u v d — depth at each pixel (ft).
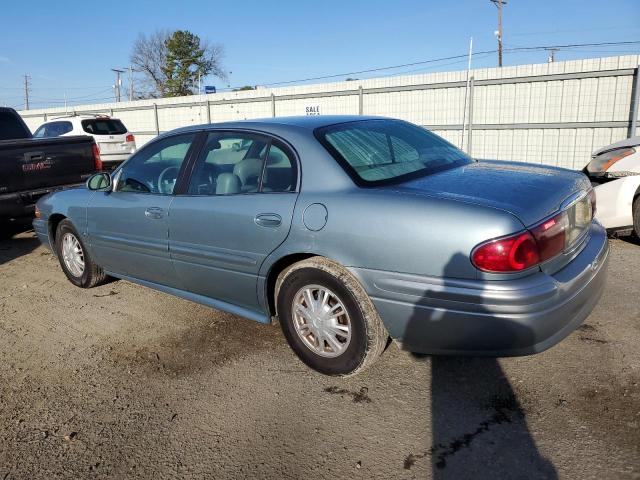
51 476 8.20
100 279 16.60
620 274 16.08
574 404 9.31
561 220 9.18
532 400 9.51
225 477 8.00
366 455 8.31
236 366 11.37
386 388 10.19
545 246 8.66
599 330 12.07
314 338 10.65
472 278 8.45
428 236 8.73
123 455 8.63
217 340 12.67
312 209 10.03
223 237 11.47
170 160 13.33
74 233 16.38
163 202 12.87
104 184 14.83
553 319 8.52
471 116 41.19
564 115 37.09
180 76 191.72
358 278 9.53
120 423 9.51
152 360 11.83
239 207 11.16
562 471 7.72
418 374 10.62
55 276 18.54
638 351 11.02
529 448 8.25
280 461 8.29
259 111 56.65
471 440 8.53
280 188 10.79
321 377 10.73
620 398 9.39
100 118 50.60
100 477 8.14
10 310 15.40
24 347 12.84
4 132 26.16
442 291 8.64
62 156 23.50
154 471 8.22
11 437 9.23
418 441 8.58
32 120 91.71
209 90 86.33
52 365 11.84
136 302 15.49
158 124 69.51
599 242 10.77
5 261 21.02
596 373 10.26
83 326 13.93
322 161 10.39
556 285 8.54
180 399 10.20
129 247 14.03
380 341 9.86
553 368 10.53
